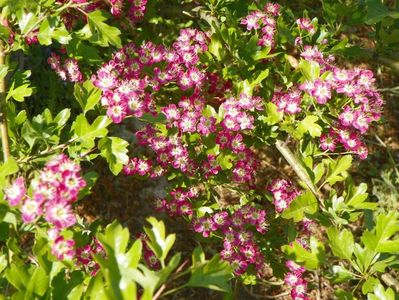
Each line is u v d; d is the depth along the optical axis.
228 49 0.61
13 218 0.40
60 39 0.49
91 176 0.43
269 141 0.61
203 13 0.67
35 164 0.52
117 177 0.76
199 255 0.36
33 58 0.72
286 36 0.61
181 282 0.73
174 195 0.61
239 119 0.57
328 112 0.57
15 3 0.48
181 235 0.76
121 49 0.58
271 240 0.63
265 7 0.63
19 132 0.52
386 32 0.63
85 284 0.43
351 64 0.91
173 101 0.63
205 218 0.60
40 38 0.49
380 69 0.89
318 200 0.56
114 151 0.47
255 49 0.60
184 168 0.59
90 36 0.54
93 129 0.46
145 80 0.51
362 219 0.80
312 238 0.52
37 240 0.40
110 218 0.75
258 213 0.60
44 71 0.72
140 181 0.77
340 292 0.51
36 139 0.48
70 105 0.73
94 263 0.49
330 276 0.53
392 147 0.88
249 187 0.65
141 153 0.77
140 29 0.67
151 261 0.54
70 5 0.50
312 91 0.53
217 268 0.36
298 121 0.55
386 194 0.79
